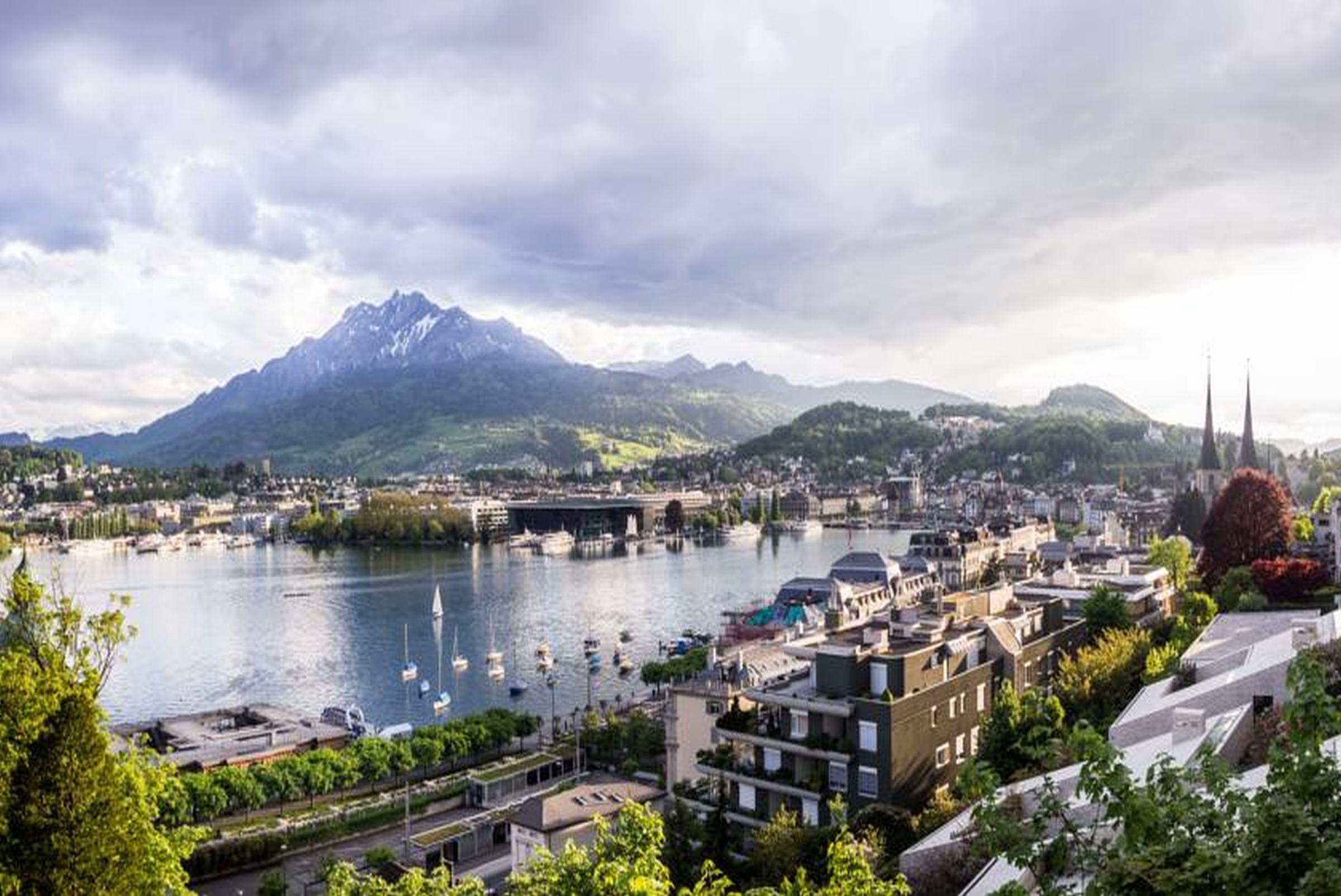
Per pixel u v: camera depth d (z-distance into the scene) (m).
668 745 117.81
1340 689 57.81
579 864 44.44
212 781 123.50
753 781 93.94
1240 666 79.19
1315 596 130.75
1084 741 21.77
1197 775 22.59
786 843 76.19
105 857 46.53
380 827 123.94
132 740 63.31
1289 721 21.55
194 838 59.81
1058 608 131.62
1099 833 42.59
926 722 92.69
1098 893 20.36
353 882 56.22
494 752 156.50
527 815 104.19
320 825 122.88
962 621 113.81
